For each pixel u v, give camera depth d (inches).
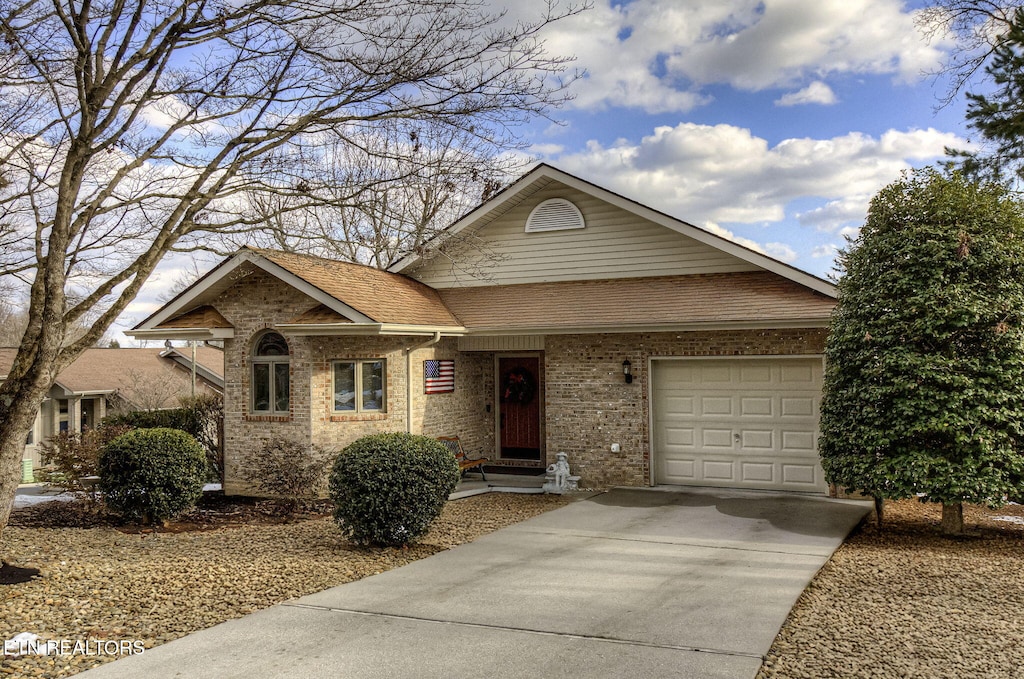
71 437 498.6
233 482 562.9
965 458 376.5
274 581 317.7
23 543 382.3
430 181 422.6
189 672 218.1
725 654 229.5
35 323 339.3
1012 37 566.3
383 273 636.7
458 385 632.4
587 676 214.2
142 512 448.8
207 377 1230.9
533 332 557.0
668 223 570.3
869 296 406.9
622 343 562.9
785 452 525.0
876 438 394.6
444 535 414.3
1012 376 373.7
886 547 382.0
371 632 252.8
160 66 357.4
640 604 282.5
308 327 506.0
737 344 529.0
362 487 374.3
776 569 331.9
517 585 310.5
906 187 416.5
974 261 384.8
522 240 635.5
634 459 558.3
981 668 218.8
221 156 372.5
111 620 264.2
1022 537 404.8
